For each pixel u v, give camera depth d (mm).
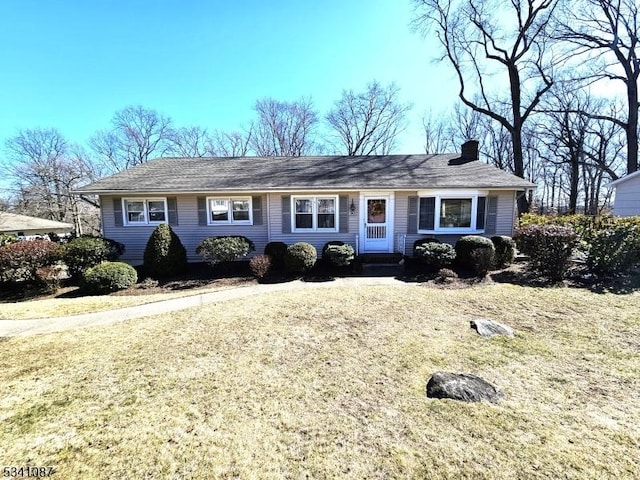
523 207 17000
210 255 9711
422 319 5594
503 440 2586
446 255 9055
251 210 11250
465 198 10680
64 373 3857
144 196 11203
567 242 7719
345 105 27828
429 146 29750
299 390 3389
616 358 4016
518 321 5398
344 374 3721
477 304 6379
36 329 5508
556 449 2469
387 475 2248
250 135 30812
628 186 12594
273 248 10273
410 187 10305
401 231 11023
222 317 5887
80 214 30594
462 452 2457
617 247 7668
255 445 2572
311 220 11156
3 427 2844
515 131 17266
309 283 8664
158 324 5605
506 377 3602
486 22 17094
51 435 2732
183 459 2436
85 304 7102
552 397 3197
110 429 2801
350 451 2492
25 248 8250
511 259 9422
